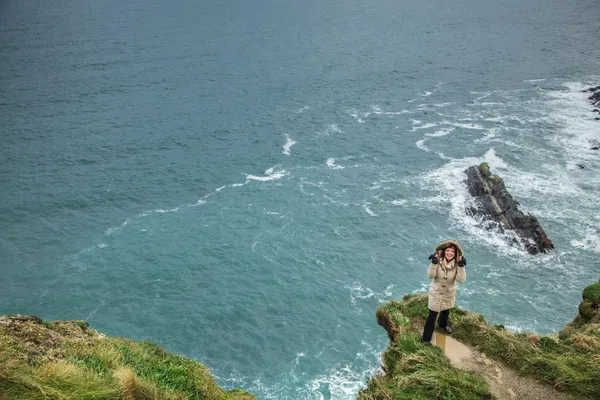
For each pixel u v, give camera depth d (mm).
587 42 126750
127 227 58625
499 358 12352
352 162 71812
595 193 61281
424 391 11211
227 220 59312
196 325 44812
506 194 58156
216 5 188500
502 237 54812
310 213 60250
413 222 58188
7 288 49312
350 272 50875
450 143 75938
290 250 54031
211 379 12508
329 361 41031
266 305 46906
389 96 96000
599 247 52594
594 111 84500
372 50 125938
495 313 44875
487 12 167500
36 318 11836
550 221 56656
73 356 10883
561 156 70312
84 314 46156
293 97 96000
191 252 53969
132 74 109312
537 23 148875
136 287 49406
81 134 80875
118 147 76688
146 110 90375
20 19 166500
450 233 56156
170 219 59906
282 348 42281
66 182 67500
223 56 122062
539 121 81812
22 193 64938
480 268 50625
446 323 13109
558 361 11938
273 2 194500
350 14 170125
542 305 45844
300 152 74938
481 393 11133
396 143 76812
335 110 89688
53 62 117938
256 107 91438
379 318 14805
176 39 137375
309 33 143750
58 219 60156
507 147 73250
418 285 49062
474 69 110125
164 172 69812
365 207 61094
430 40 134250
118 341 12695
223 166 71312
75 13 175875
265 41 135375
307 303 47000
